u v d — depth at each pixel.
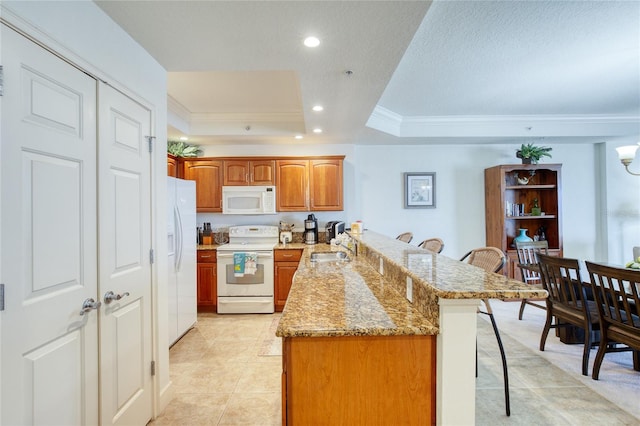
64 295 1.29
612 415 1.92
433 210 4.90
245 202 4.30
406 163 4.89
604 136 4.47
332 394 1.23
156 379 1.97
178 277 3.12
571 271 3.36
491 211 4.70
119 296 1.57
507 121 4.39
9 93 1.07
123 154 1.69
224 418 1.95
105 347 1.52
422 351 1.24
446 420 1.21
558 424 1.85
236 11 1.56
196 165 4.34
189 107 3.77
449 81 3.13
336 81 2.40
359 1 1.50
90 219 1.44
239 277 3.99
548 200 4.80
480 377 2.38
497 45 2.44
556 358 2.68
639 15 2.07
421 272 1.46
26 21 1.13
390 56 2.02
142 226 1.86
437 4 1.93
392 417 1.24
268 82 3.04
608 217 4.84
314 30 1.73
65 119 1.31
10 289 1.07
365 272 2.28
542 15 2.05
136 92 1.82
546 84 3.23
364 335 1.21
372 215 4.89
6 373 1.05
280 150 4.67
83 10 1.41
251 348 2.97
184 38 1.79
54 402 1.24
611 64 2.79
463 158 4.91
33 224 1.16
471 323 1.20
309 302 1.55
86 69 1.42
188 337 3.24
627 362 2.61
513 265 4.43
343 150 4.68
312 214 4.50
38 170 1.18
